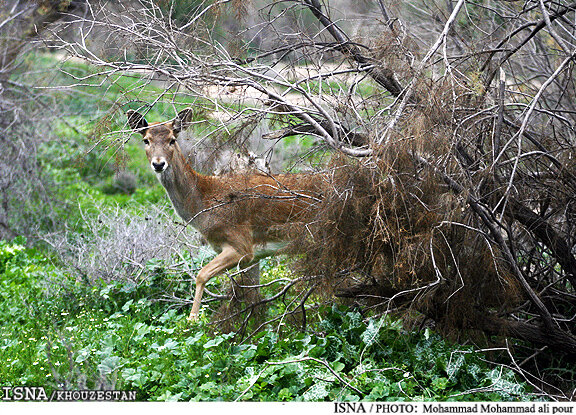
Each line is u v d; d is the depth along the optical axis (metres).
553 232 9.62
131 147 27.50
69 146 24.02
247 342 10.84
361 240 8.95
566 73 11.03
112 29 9.80
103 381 8.38
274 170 11.80
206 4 10.85
